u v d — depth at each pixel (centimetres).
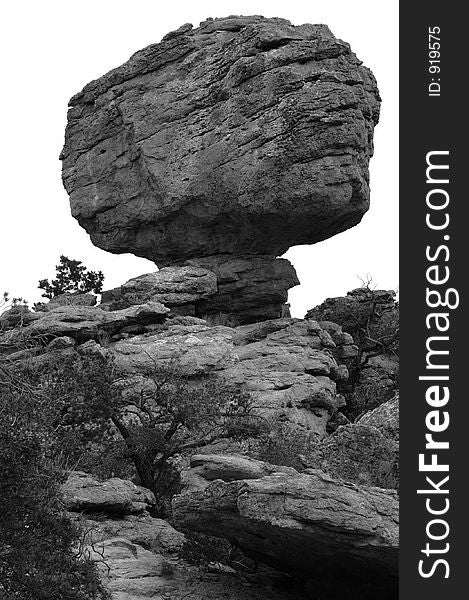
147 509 3198
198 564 2709
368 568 2486
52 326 4328
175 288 4922
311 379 4278
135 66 5416
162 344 4275
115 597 2436
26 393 2631
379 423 3378
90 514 2866
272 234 4966
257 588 2644
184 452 3531
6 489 2205
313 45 4862
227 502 2467
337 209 4753
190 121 5156
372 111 5150
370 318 5434
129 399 3612
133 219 5375
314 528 2355
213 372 4241
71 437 3244
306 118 4719
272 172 4744
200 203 5053
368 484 2861
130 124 5353
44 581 2106
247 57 4959
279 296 5053
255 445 3550
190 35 5341
